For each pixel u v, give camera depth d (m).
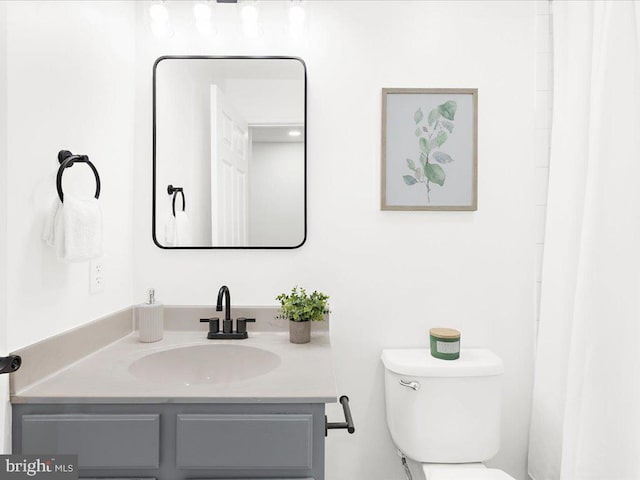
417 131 1.60
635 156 1.15
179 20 1.59
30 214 1.01
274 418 0.99
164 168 1.60
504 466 1.62
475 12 1.60
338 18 1.60
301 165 1.60
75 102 1.19
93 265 1.30
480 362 1.44
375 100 1.60
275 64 1.59
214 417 0.99
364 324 1.61
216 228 1.60
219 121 1.60
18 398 0.96
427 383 1.42
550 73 1.60
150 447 0.98
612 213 1.19
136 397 0.97
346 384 1.61
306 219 1.60
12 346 0.96
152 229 1.59
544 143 1.61
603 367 1.19
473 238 1.61
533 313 1.61
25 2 0.99
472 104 1.59
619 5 1.19
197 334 1.54
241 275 1.60
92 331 1.28
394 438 1.48
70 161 1.07
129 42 1.54
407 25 1.60
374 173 1.61
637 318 1.13
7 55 0.93
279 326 1.57
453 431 1.41
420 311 1.61
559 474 1.45
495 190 1.61
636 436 1.13
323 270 1.61
